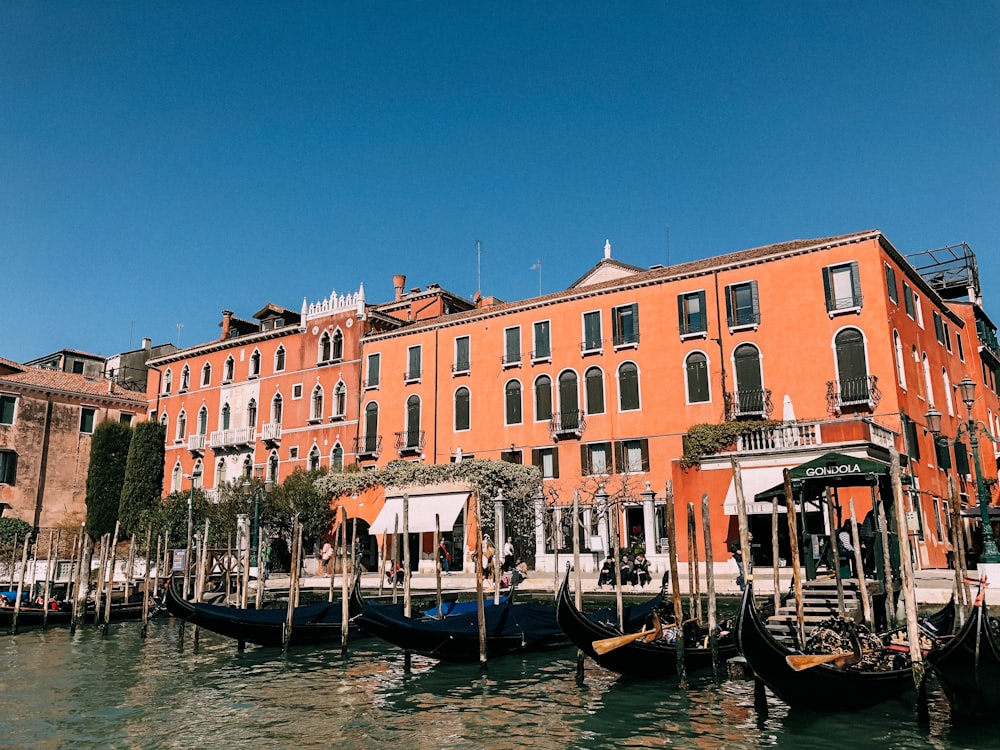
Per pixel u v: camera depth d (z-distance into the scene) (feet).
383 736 33.88
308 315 131.34
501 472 98.12
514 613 51.21
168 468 143.95
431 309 134.00
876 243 84.79
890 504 51.03
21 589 70.49
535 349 107.04
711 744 31.60
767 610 49.03
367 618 46.60
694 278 95.91
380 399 120.06
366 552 111.65
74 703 40.78
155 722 36.81
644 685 41.86
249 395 136.67
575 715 36.35
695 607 55.67
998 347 140.36
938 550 85.92
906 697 37.24
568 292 107.14
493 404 109.19
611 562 72.64
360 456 119.03
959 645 32.27
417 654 50.60
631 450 97.55
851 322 84.99
